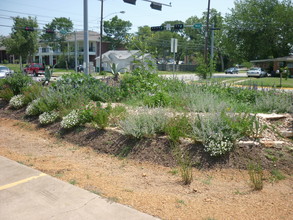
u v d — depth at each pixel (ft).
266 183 15.31
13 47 141.69
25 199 12.28
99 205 11.78
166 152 18.70
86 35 55.77
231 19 154.71
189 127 19.80
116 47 255.50
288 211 12.17
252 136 19.07
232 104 28.14
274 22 143.13
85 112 24.64
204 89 35.65
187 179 15.23
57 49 218.79
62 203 11.93
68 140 23.70
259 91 34.83
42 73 124.16
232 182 15.46
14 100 35.17
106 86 36.78
